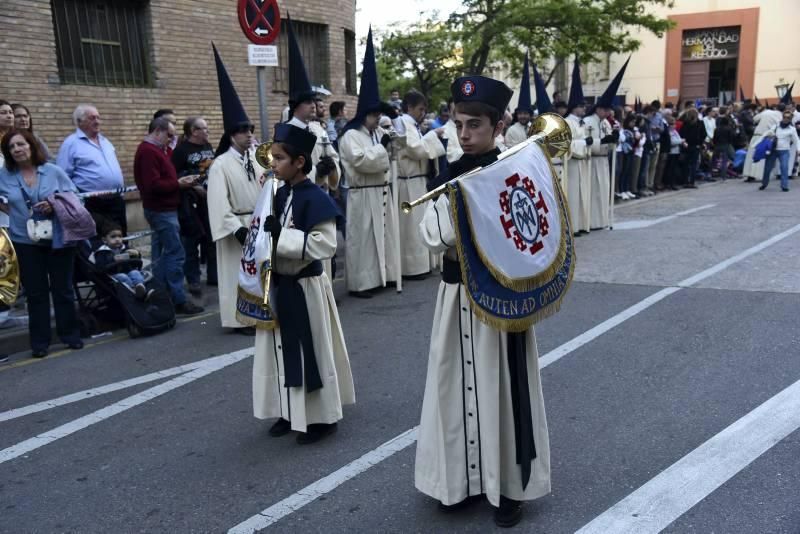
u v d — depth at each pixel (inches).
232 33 455.5
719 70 1187.3
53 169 230.4
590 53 816.3
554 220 121.7
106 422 181.8
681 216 458.6
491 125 118.0
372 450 157.6
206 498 141.7
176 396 197.2
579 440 155.7
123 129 401.1
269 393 161.5
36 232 224.8
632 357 205.2
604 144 412.2
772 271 294.8
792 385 178.4
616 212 494.9
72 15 378.0
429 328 247.6
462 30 781.9
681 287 278.5
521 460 121.0
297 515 133.3
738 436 153.3
